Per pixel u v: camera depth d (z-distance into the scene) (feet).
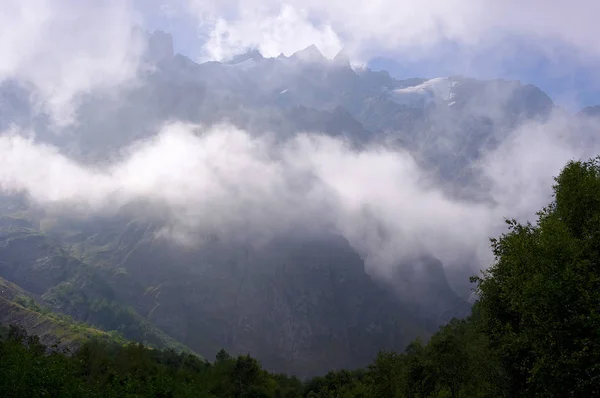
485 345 186.09
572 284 119.75
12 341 334.44
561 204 157.17
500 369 177.78
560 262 126.00
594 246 135.33
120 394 285.02
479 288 176.04
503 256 158.10
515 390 168.25
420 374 243.81
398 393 273.54
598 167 165.89
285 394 480.23
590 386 116.47
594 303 116.78
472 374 213.46
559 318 120.98
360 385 391.24
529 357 149.28
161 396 317.01
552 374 121.19
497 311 167.53
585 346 112.88
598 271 127.44
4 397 221.66
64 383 253.03
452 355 226.58
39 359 275.80
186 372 442.50
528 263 138.10
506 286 151.43
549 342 124.06
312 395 464.65
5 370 234.58
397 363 289.74
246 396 430.20
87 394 254.06
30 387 230.89
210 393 403.34
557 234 131.95
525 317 138.62
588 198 148.36
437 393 238.89
